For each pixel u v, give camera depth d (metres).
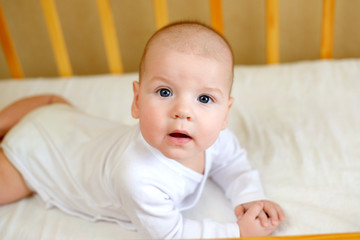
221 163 0.89
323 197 0.84
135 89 0.69
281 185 0.88
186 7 1.47
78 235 0.80
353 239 0.51
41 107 1.02
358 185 0.86
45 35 1.57
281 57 1.55
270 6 1.28
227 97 0.66
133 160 0.70
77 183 0.83
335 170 0.91
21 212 0.88
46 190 0.89
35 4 1.50
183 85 0.61
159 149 0.64
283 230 0.77
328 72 1.25
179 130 0.60
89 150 0.85
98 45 1.58
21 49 1.61
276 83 1.25
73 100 1.26
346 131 1.03
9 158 0.89
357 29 1.44
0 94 1.32
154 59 0.62
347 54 1.50
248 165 0.89
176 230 0.72
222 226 0.74
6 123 1.02
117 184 0.71
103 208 0.81
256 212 0.76
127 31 1.54
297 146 1.00
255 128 1.09
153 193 0.69
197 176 0.77
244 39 1.52
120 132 0.84
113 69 1.42
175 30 0.64
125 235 0.79
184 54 0.61
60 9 1.50
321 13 1.43
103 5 1.30
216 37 0.65
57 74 1.67
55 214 0.87
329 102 1.15
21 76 1.47
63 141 0.90
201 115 0.61
